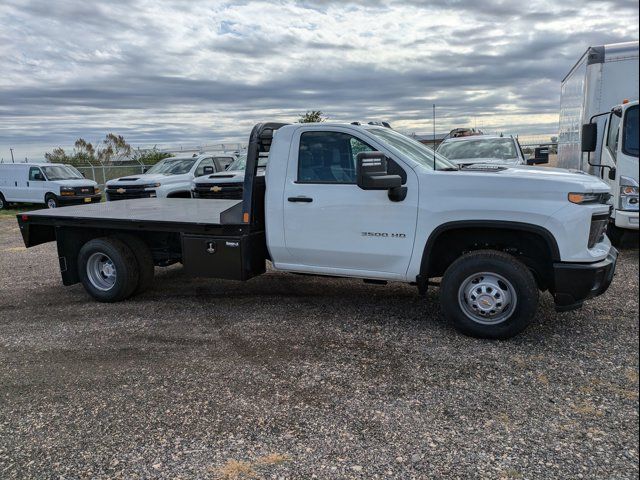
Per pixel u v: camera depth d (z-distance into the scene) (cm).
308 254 515
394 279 488
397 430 318
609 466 277
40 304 616
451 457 289
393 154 469
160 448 306
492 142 1117
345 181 490
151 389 381
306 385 379
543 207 423
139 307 589
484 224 440
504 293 443
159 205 745
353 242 489
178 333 497
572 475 271
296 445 305
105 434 323
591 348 432
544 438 305
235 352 445
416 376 389
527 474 273
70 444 313
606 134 812
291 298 602
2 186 2027
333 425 325
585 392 358
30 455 304
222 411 346
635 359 407
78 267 620
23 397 375
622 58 821
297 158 508
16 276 783
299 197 504
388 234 473
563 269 423
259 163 556
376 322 510
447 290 459
